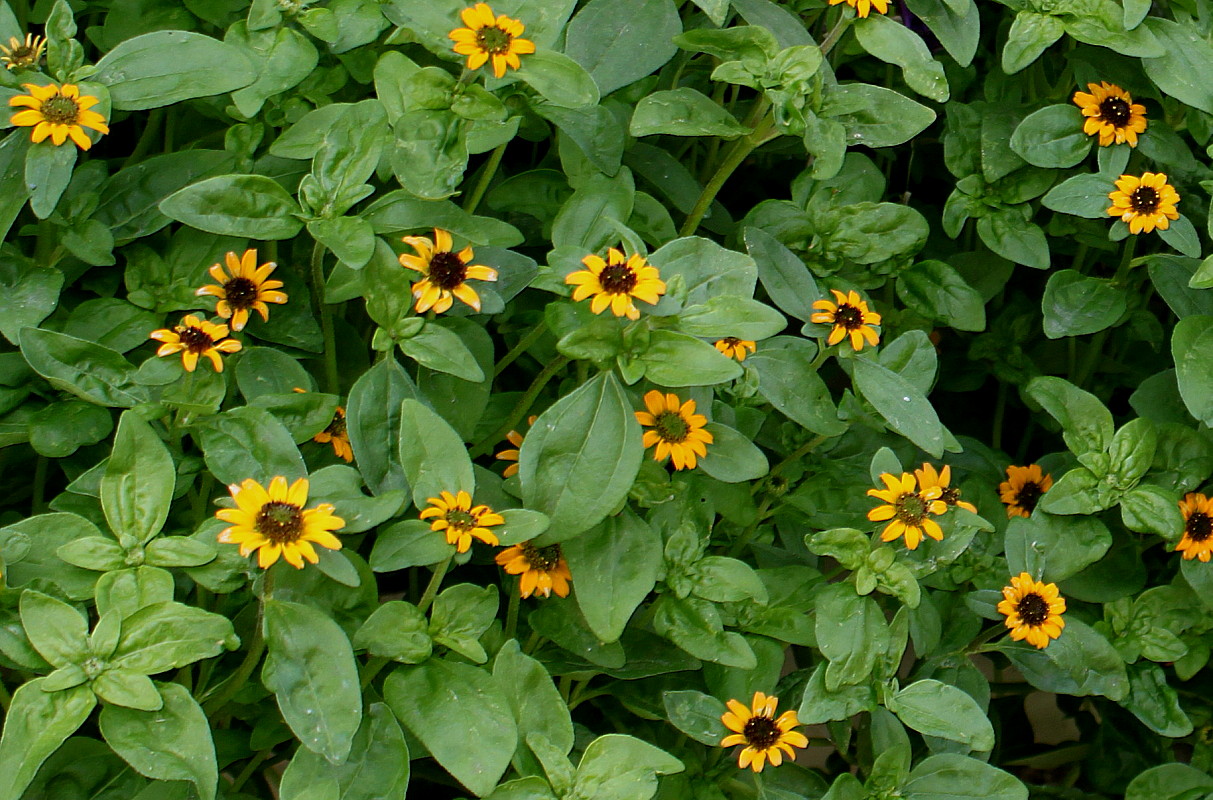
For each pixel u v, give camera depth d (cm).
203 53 55
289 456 54
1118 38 62
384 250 54
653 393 56
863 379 58
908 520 57
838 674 56
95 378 54
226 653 56
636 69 59
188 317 54
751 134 59
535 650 58
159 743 50
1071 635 60
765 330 54
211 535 52
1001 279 67
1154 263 64
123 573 51
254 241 58
